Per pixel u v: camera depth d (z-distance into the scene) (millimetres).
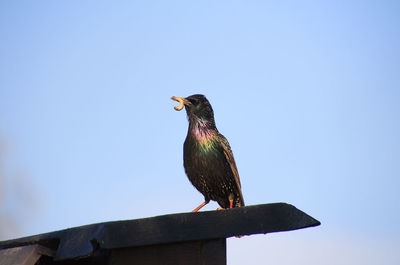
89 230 8133
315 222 7824
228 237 8078
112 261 8125
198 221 8141
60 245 8312
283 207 8055
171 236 8031
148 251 8188
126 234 7953
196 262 8070
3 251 8312
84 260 9516
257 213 8078
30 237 8969
